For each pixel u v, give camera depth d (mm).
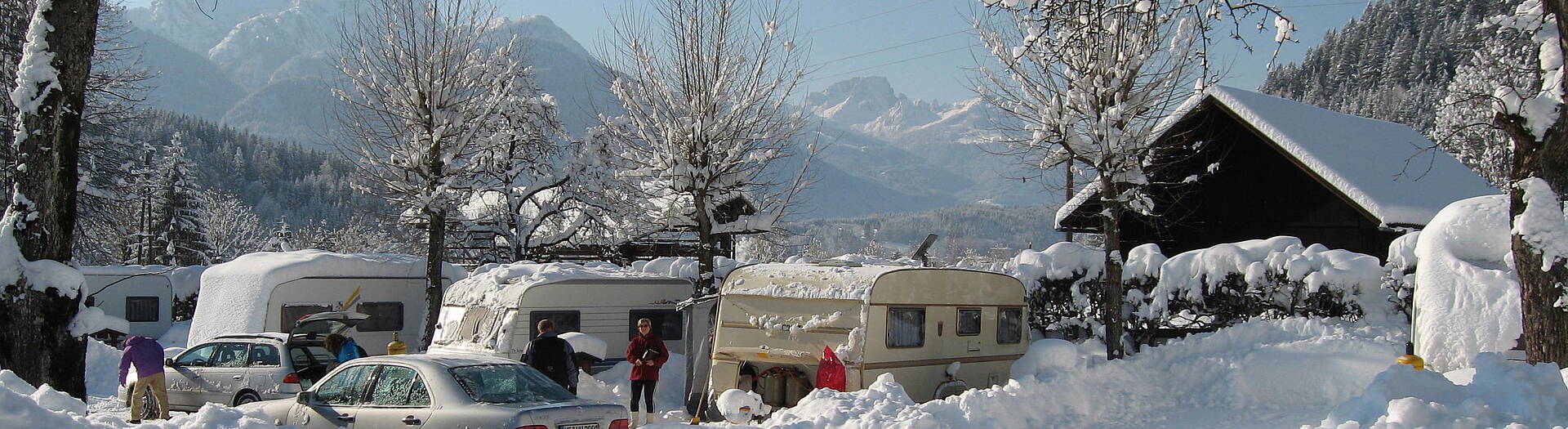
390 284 21594
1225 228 20578
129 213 51188
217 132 146500
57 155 10273
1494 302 10188
